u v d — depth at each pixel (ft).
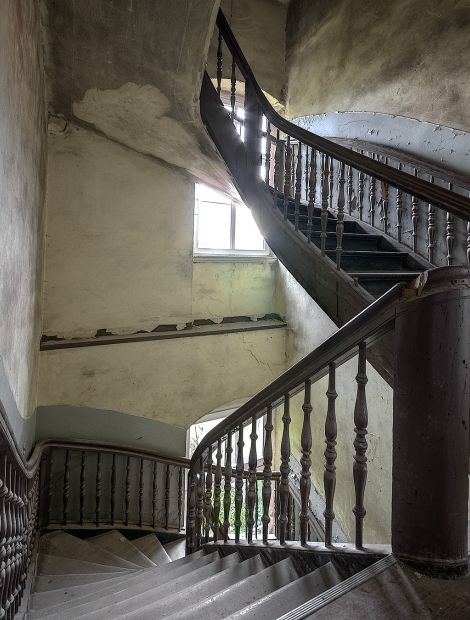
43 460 14.38
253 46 20.38
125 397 16.17
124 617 5.98
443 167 12.55
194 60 10.54
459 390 4.39
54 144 14.98
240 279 19.75
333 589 4.24
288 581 5.97
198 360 17.78
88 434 15.49
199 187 18.81
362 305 9.30
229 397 18.65
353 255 11.98
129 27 10.20
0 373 6.59
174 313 17.34
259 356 19.49
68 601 8.24
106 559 12.73
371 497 14.79
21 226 8.64
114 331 16.11
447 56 12.62
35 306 12.54
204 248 19.12
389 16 15.02
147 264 16.67
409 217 13.62
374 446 14.71
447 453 4.39
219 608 5.53
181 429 17.37
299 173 11.27
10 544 6.14
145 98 12.43
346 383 15.94
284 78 21.29
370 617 3.84
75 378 15.25
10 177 7.14
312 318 18.43
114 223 15.98
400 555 4.62
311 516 17.30
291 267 11.36
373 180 14.88
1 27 5.98
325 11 18.58
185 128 13.34
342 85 17.35
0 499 5.20
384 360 7.30
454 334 4.36
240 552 7.89
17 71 7.59
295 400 19.11
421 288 4.41
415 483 4.50
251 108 12.51
